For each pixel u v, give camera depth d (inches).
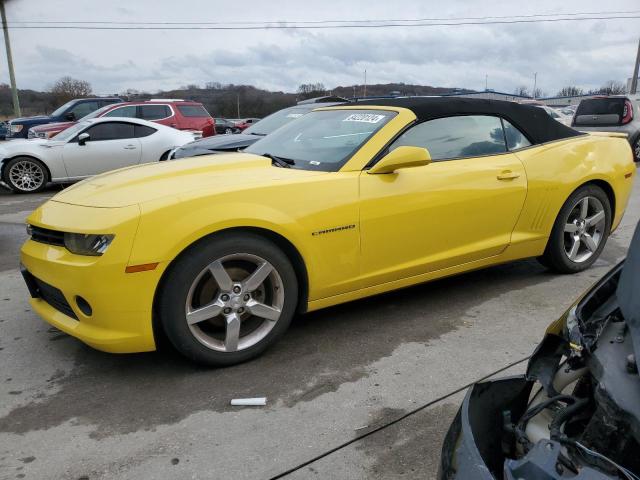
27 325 153.3
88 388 119.8
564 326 66.9
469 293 172.6
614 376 55.9
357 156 139.7
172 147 445.1
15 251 237.0
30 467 94.4
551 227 174.7
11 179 406.6
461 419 64.9
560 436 56.3
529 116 173.8
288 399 114.4
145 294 113.3
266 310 127.7
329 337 142.6
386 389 117.8
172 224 113.8
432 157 150.2
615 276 69.8
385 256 141.7
